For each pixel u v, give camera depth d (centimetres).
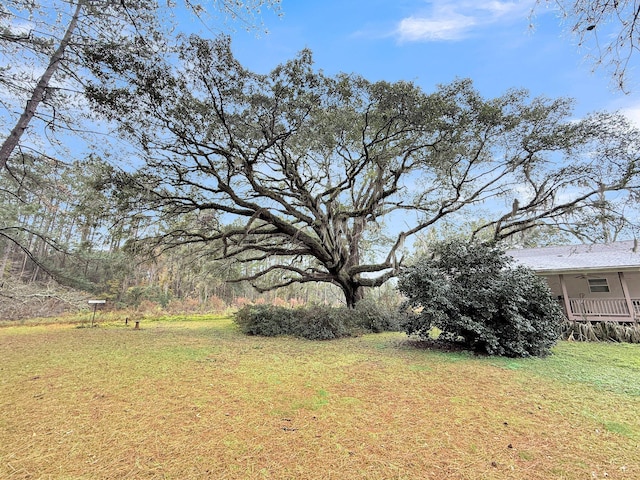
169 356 640
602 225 1030
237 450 260
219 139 948
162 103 777
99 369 527
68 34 588
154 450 259
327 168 1216
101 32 594
